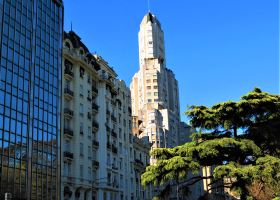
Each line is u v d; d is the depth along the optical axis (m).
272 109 25.02
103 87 71.50
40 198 47.62
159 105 156.12
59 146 53.03
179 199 25.33
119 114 79.56
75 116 60.84
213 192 30.17
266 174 22.30
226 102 25.00
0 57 44.59
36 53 51.09
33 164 47.28
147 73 167.75
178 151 25.27
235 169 22.70
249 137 25.20
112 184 70.12
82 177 60.44
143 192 88.06
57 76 55.03
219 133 26.17
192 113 25.67
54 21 56.28
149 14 187.25
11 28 47.19
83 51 66.00
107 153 70.06
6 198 28.62
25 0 50.62
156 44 182.75
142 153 93.19
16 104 46.00
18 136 45.53
